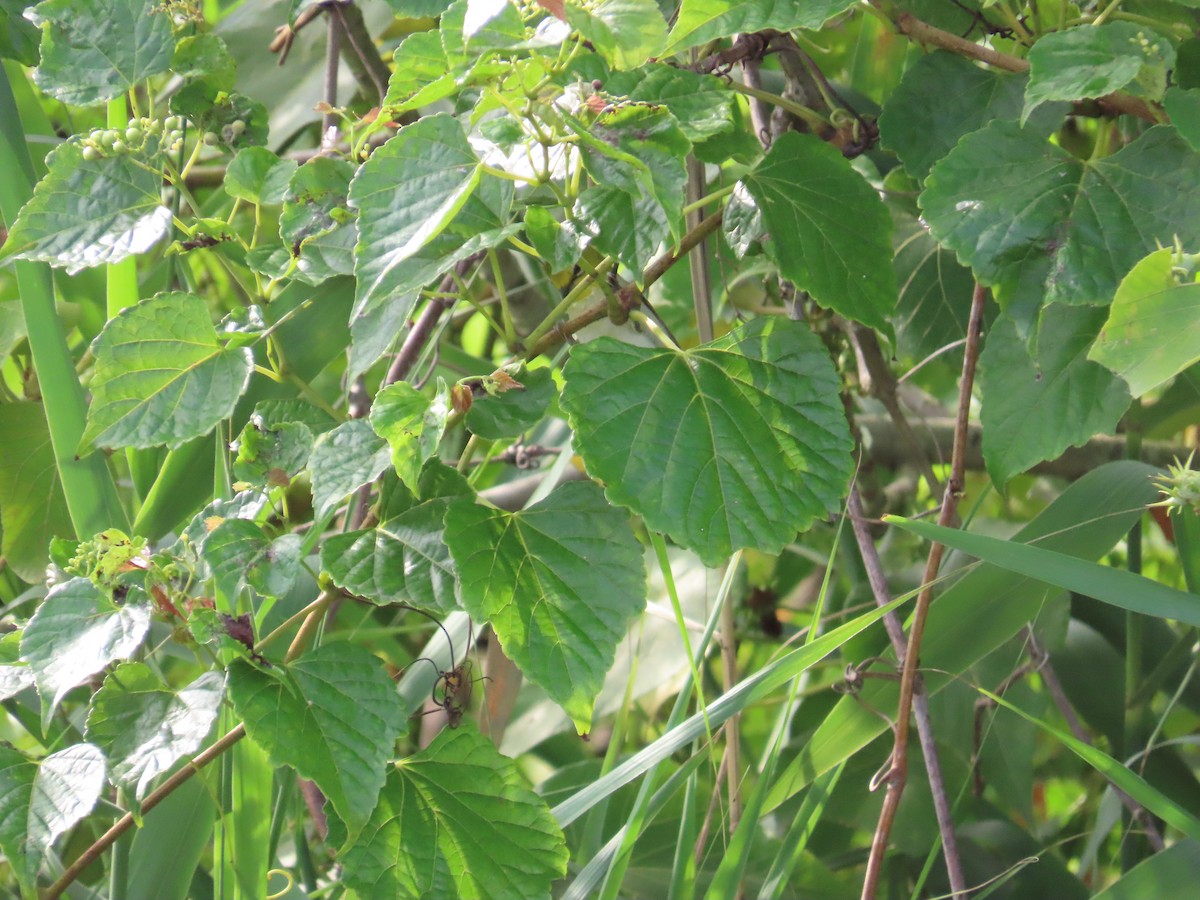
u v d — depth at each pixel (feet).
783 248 3.76
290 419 3.76
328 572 3.63
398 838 3.68
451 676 3.82
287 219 3.79
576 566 3.61
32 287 3.89
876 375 4.28
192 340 3.73
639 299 3.72
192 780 3.80
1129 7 3.89
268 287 3.84
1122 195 3.65
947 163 3.69
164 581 3.61
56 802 3.54
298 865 4.10
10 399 4.33
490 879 3.68
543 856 3.69
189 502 3.95
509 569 3.59
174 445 3.71
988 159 3.69
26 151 3.96
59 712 4.14
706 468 3.60
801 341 3.65
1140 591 3.56
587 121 3.50
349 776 3.56
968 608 3.90
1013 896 4.28
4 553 4.20
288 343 3.93
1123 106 3.77
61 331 3.90
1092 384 3.72
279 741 3.54
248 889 3.76
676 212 3.48
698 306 3.99
